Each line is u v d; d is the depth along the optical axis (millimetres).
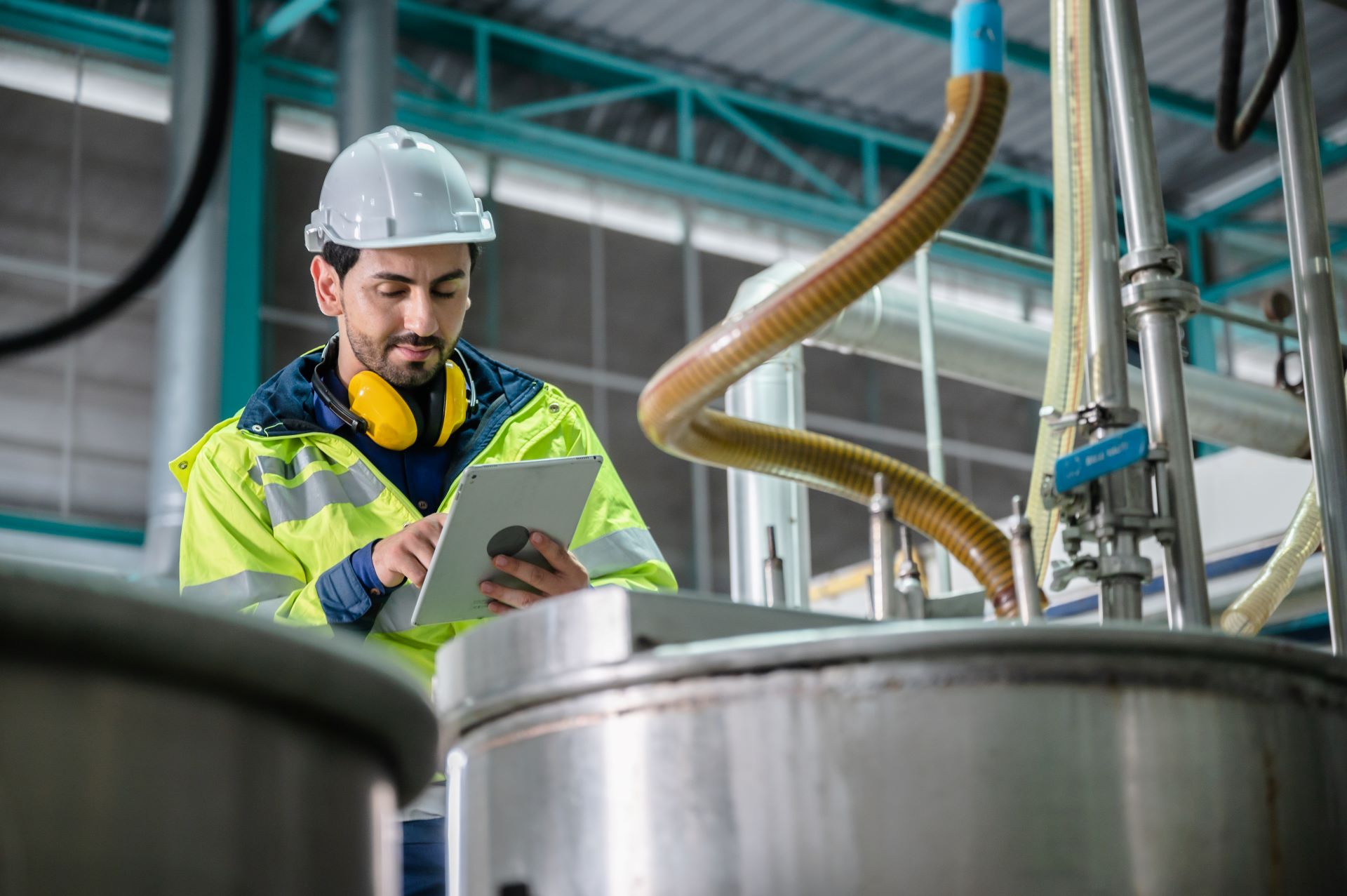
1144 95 1479
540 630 972
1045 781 858
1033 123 12102
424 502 2477
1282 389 3812
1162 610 3674
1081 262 1391
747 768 886
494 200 11164
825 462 1328
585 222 11477
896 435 12117
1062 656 872
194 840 586
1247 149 12391
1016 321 3793
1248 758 898
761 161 12234
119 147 9883
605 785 930
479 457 2502
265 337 10016
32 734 554
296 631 606
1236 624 2117
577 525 2113
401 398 2453
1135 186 1457
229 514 2396
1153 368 1394
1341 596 1652
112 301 975
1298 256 1799
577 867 936
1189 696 890
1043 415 1439
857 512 12320
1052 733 864
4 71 9656
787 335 1101
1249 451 4250
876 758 865
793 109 12133
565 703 958
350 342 2498
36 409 9555
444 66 11242
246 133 9992
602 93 11414
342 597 2225
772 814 876
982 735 861
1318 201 1806
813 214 12266
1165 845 865
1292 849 902
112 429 9734
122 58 9969
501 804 994
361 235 2477
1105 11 1495
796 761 877
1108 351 1362
